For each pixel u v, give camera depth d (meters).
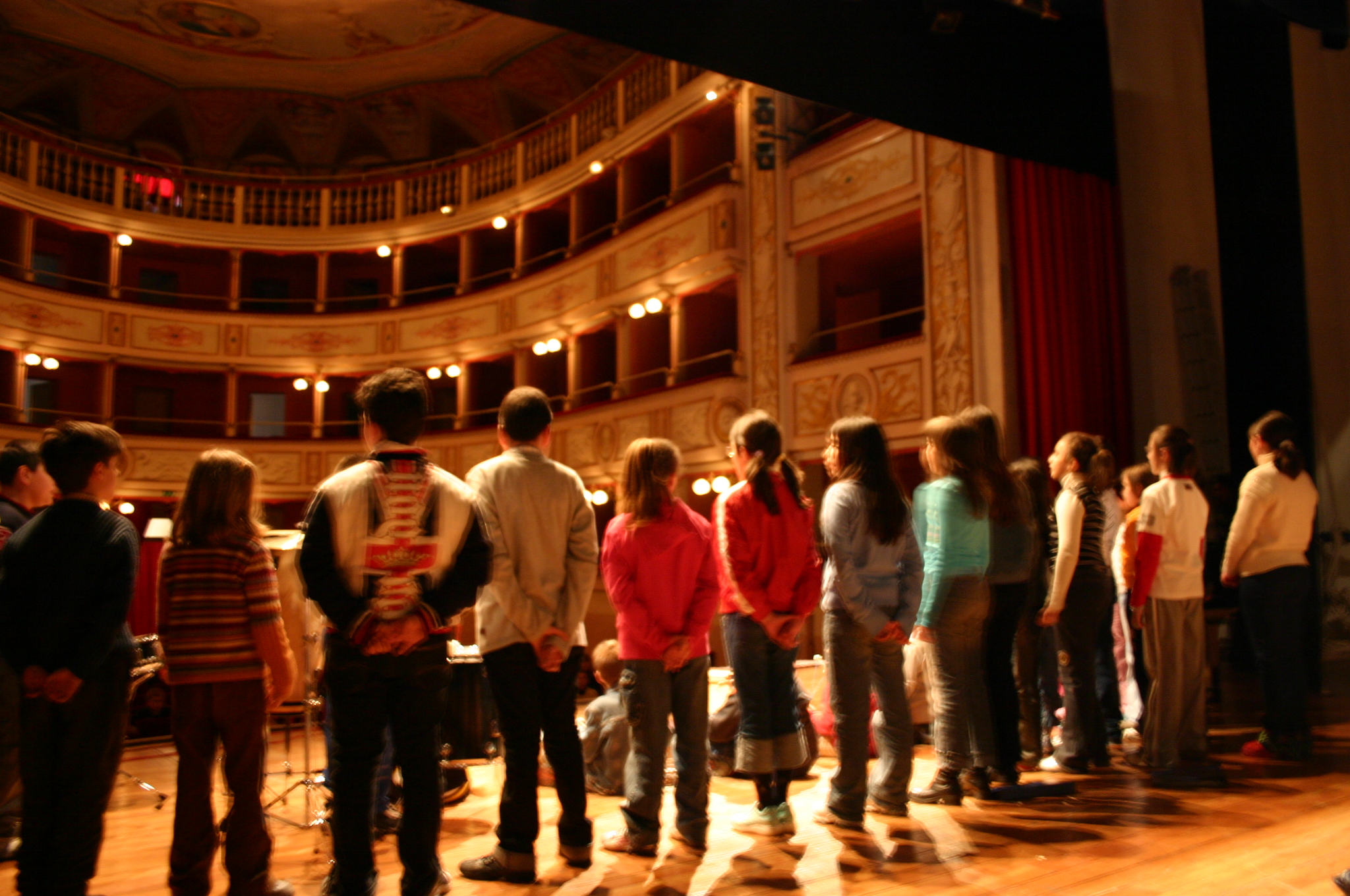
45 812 2.71
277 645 2.88
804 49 6.06
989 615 4.06
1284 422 4.52
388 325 19.39
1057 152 7.68
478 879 3.04
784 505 3.46
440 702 2.67
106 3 17.55
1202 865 2.92
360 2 17.48
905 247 12.02
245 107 21.23
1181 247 7.57
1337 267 7.29
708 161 14.51
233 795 2.87
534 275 17.14
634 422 14.12
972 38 6.71
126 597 2.77
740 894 2.85
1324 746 4.78
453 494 2.71
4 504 3.51
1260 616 4.52
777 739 3.48
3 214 18.22
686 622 3.30
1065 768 4.44
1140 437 7.70
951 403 9.60
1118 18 7.58
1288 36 7.75
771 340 12.15
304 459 19.19
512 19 17.94
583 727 5.14
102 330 18.53
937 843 3.29
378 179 21.86
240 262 20.11
